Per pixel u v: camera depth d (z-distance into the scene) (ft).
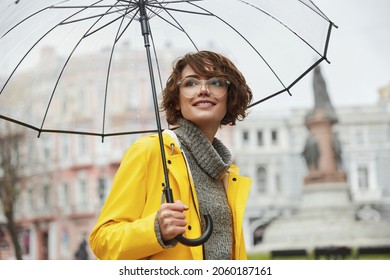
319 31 14.21
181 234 11.44
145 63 15.96
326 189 183.32
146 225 11.44
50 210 240.53
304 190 186.80
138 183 12.34
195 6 15.29
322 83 192.34
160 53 16.08
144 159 12.50
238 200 13.37
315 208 183.52
